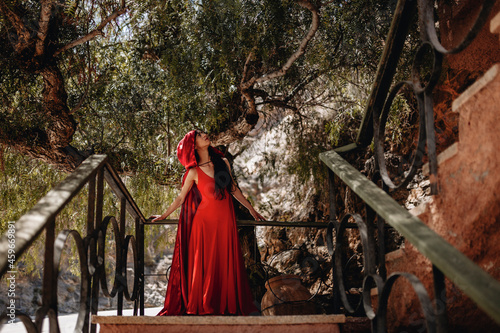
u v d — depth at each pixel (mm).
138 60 5621
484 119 1705
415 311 2090
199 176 3402
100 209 2486
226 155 6504
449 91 4594
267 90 6312
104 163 2510
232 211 3461
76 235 2035
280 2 4324
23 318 1577
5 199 5625
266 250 8398
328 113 6570
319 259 7270
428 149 1860
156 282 11227
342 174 2184
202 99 5156
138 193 5941
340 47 5109
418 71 1944
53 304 1789
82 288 2148
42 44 4555
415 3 1968
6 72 4953
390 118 5531
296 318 2213
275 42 4527
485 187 1679
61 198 1860
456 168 1868
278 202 8750
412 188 6305
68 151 5684
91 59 5477
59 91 5082
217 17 4516
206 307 3111
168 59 4832
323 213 7852
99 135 5871
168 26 5117
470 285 1087
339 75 5367
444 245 1297
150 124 5781
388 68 2180
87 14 4984
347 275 6840
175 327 2223
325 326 2238
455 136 4781
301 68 5773
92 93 5629
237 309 3254
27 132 5375
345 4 4855
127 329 2227
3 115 5109
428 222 2072
